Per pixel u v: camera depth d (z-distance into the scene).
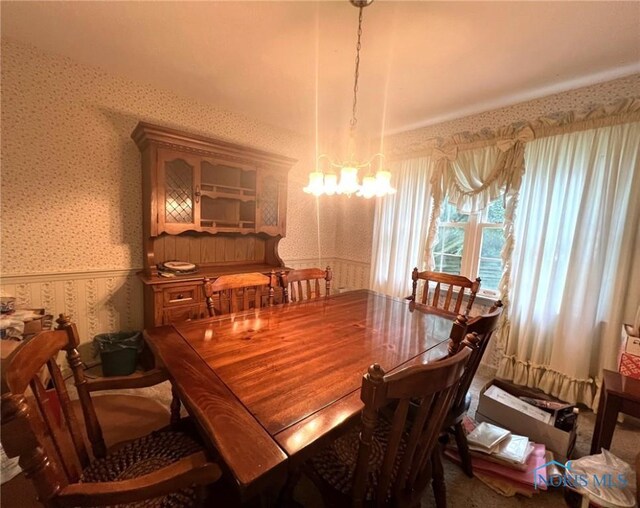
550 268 2.18
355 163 1.63
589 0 1.30
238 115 2.86
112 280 2.35
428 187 2.89
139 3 1.46
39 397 0.80
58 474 0.65
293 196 3.46
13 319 1.60
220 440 0.72
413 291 2.24
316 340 1.33
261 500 0.91
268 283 1.94
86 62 2.06
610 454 1.32
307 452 0.72
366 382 0.71
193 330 1.39
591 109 1.97
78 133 2.11
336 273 3.99
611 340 1.93
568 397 2.07
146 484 0.63
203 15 1.52
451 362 0.77
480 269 2.70
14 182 1.93
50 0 1.45
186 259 2.66
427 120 2.86
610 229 1.93
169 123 2.46
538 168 2.22
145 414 1.55
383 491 0.83
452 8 1.40
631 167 1.85
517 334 2.35
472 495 1.35
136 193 2.39
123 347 2.17
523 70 1.91
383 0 1.37
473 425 1.67
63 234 2.12
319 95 2.41
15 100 1.88
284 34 1.65
